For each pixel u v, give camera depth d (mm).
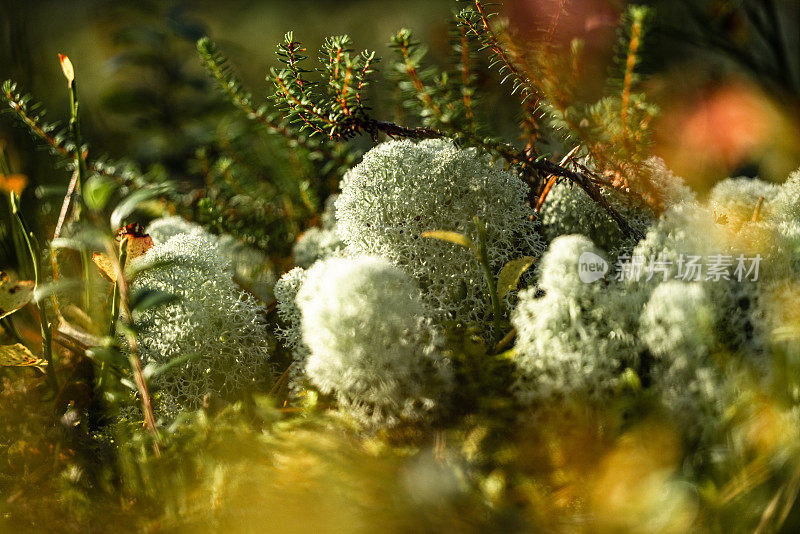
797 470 462
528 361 500
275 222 731
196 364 542
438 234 525
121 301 530
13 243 598
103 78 1300
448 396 502
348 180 552
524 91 565
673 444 480
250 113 645
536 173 579
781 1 924
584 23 643
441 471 482
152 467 504
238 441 506
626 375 489
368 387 499
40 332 592
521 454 488
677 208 533
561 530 469
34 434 534
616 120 546
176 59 1167
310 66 1265
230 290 555
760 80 812
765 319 501
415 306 507
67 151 630
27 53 963
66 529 494
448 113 552
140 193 516
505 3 575
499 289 532
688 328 484
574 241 499
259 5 1446
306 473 484
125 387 549
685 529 464
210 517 486
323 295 498
